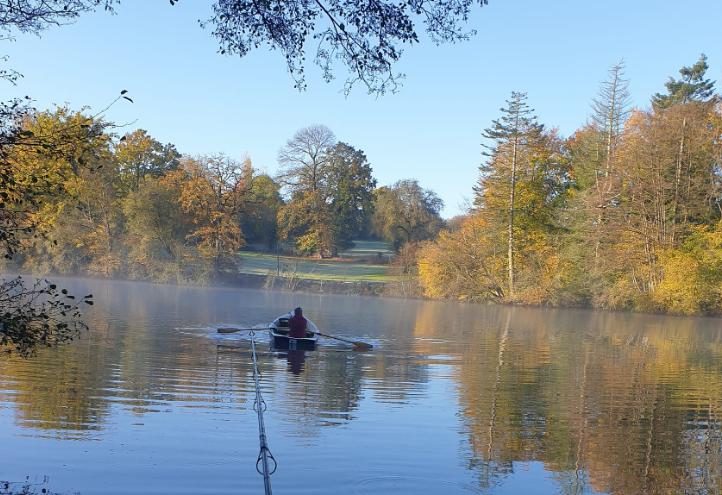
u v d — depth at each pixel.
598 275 43.62
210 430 8.98
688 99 60.84
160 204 51.72
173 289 45.88
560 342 22.28
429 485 7.38
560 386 13.48
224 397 11.05
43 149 6.58
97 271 52.03
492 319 32.53
